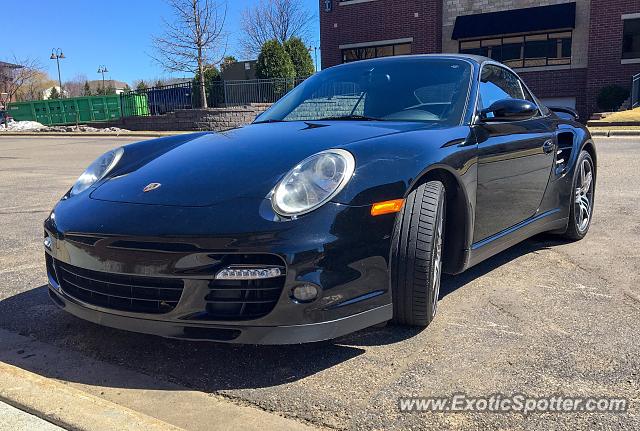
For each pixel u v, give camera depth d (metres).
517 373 2.43
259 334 2.31
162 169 2.84
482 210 3.21
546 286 3.53
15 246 4.75
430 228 2.65
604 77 20.97
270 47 28.00
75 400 2.20
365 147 2.64
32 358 2.69
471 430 2.04
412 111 3.38
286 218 2.33
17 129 27.88
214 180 2.59
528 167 3.69
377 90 3.63
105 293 2.52
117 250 2.42
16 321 3.14
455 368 2.49
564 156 4.30
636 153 10.64
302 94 3.94
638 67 20.45
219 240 2.28
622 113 17.91
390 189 2.55
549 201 4.09
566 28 21.42
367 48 25.34
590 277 3.68
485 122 3.31
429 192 2.72
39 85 59.81
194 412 2.21
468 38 23.34
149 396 2.34
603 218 5.37
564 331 2.85
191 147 3.12
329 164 2.49
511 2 22.69
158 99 27.45
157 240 2.35
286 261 2.26
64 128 25.39
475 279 3.69
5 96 47.84
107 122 26.34
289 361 2.60
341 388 2.35
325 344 2.75
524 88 4.29
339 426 2.08
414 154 2.70
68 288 2.73
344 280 2.38
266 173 2.55
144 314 2.41
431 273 2.69
